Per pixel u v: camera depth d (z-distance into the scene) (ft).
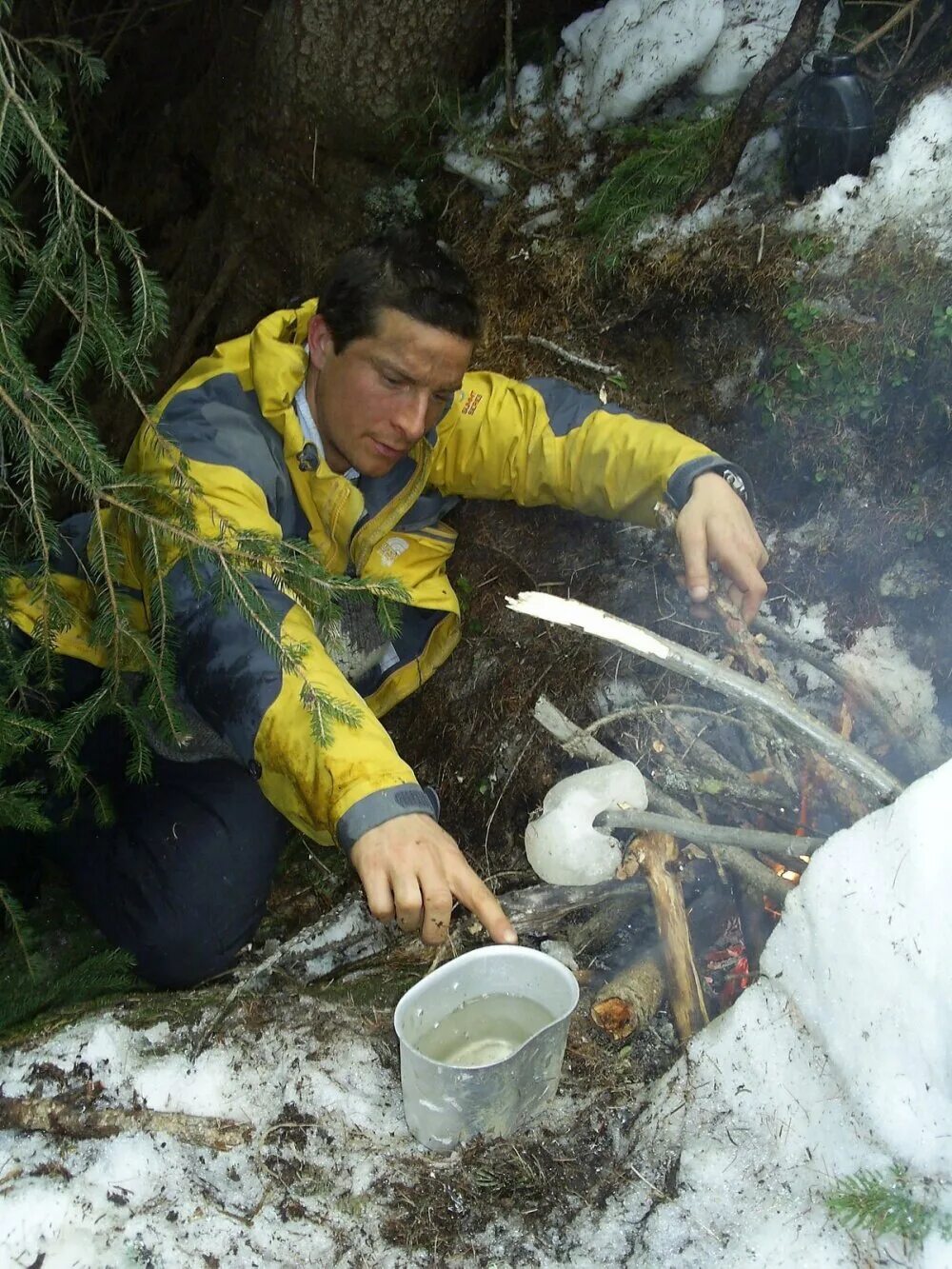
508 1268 5.40
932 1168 5.21
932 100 8.43
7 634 6.63
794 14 9.42
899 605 8.60
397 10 9.68
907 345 8.20
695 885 7.62
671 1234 5.44
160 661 6.48
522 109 10.28
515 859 8.66
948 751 8.07
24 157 12.03
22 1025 6.87
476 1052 6.25
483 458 8.38
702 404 9.09
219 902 7.55
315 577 6.31
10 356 5.88
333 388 7.23
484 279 10.03
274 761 5.94
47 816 7.80
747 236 8.75
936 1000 5.27
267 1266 5.44
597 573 9.22
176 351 12.21
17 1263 5.43
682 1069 6.08
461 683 9.36
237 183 11.37
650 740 8.15
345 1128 6.15
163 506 6.38
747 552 7.42
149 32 12.62
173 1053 6.51
